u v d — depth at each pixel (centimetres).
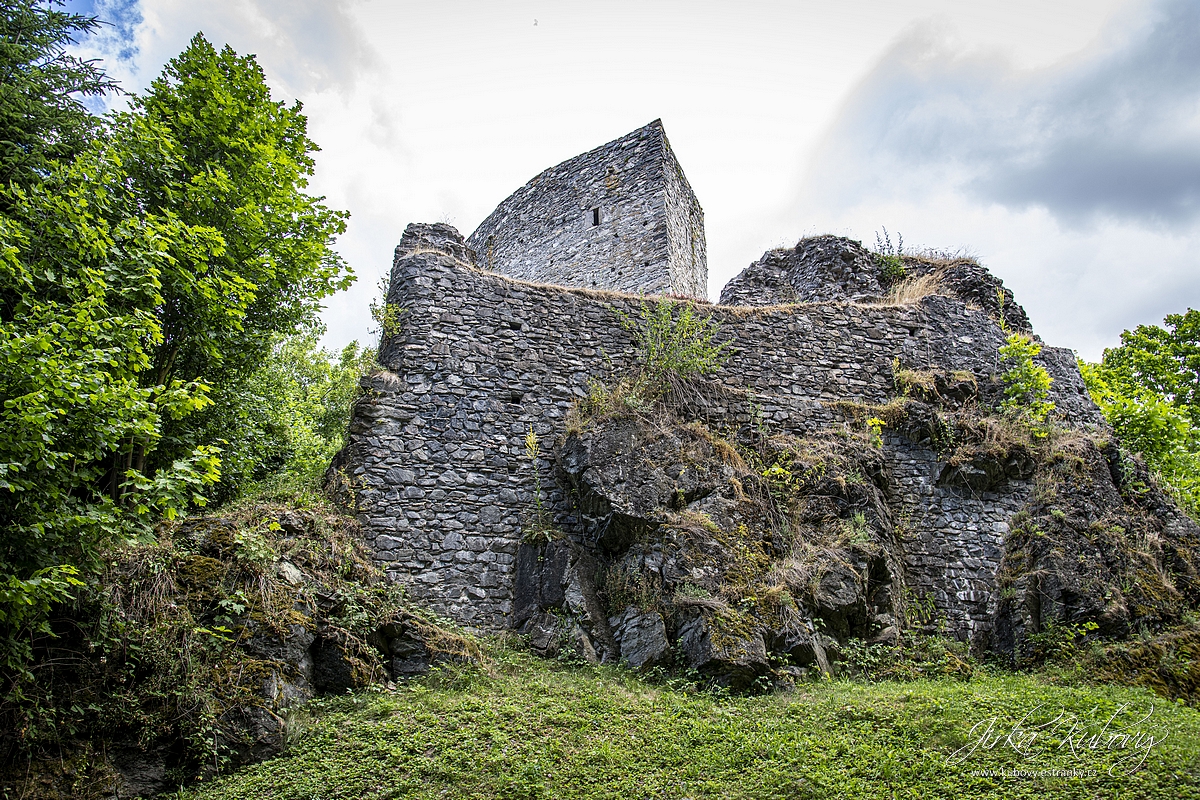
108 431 589
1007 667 883
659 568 816
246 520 766
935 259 1520
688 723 658
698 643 753
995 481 1044
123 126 878
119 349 622
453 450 949
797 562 850
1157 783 552
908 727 643
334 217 998
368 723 639
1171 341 2002
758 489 927
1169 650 832
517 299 1079
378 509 887
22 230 650
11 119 856
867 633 852
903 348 1221
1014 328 1397
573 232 1759
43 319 605
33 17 888
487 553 899
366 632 729
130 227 728
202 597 661
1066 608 886
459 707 671
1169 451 1359
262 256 928
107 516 583
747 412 1075
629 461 913
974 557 992
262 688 623
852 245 1436
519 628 844
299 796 551
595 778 578
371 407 945
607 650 789
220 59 994
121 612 616
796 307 1212
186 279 766
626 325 1109
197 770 579
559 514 939
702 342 1102
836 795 547
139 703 589
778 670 751
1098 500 1008
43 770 539
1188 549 984
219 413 943
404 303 1034
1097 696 730
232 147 946
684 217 1775
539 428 998
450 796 553
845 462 997
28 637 572
